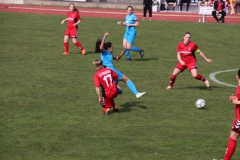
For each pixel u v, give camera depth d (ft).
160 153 47.75
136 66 95.81
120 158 46.24
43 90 73.00
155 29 143.33
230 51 117.80
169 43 124.98
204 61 105.50
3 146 49.19
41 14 166.71
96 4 210.18
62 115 60.18
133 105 65.72
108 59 65.41
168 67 95.76
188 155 47.37
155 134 53.47
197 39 131.34
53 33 133.90
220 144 50.78
